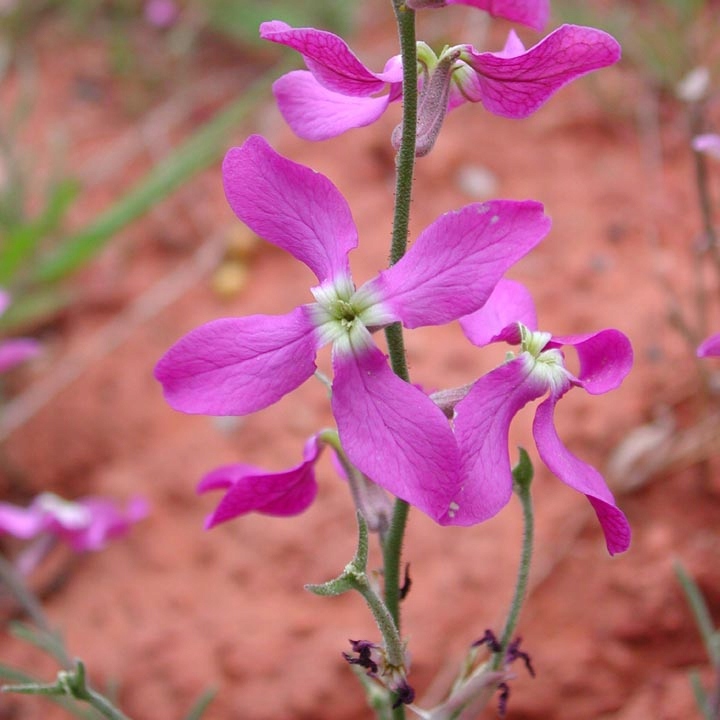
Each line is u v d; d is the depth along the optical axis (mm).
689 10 220
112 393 183
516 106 82
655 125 212
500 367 79
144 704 144
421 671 139
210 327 78
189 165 194
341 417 76
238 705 140
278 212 81
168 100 244
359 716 137
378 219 202
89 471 175
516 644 93
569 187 203
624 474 152
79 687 90
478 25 234
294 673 141
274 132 223
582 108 219
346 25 246
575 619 142
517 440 160
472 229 75
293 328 79
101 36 266
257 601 151
